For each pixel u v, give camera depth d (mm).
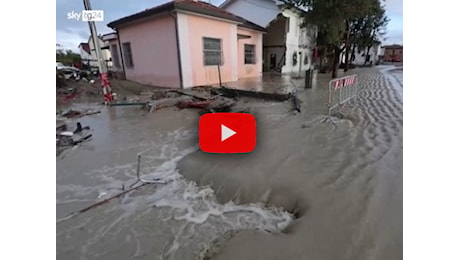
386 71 21812
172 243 2084
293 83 11805
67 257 1968
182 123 5688
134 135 4938
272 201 2639
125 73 13289
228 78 12234
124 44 12625
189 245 2055
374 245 1906
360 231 2061
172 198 2762
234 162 3438
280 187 2787
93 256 1973
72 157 3910
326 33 16031
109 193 2865
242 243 2010
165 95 8719
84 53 36062
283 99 8062
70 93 9617
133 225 2324
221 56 11586
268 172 3104
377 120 5367
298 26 19656
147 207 2600
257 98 8680
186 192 2879
